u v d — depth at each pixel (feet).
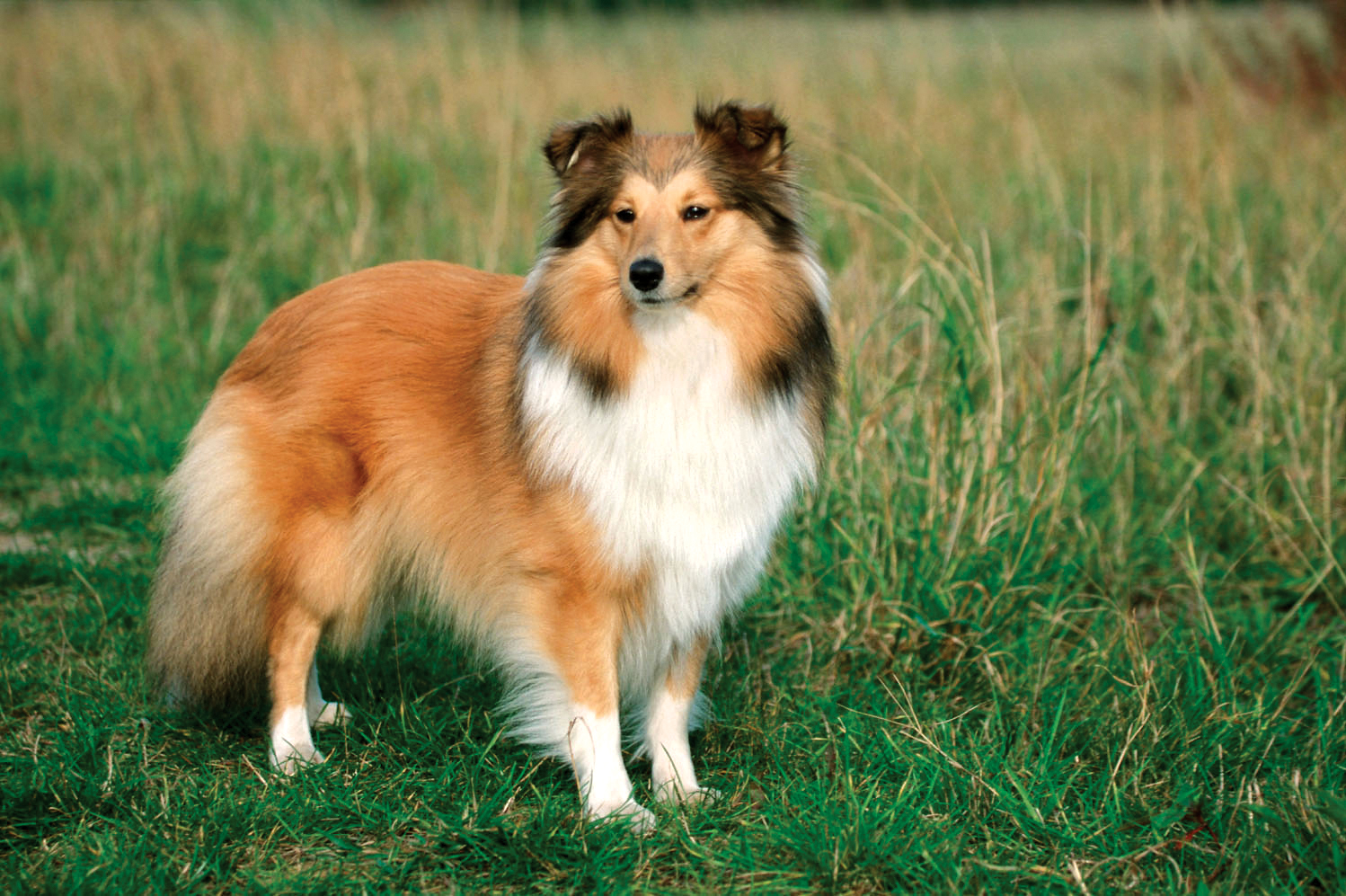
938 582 15.39
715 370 11.28
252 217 28.84
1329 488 17.11
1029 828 11.25
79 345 24.85
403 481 12.50
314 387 12.48
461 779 12.02
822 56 35.76
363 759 12.41
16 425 22.24
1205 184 23.32
